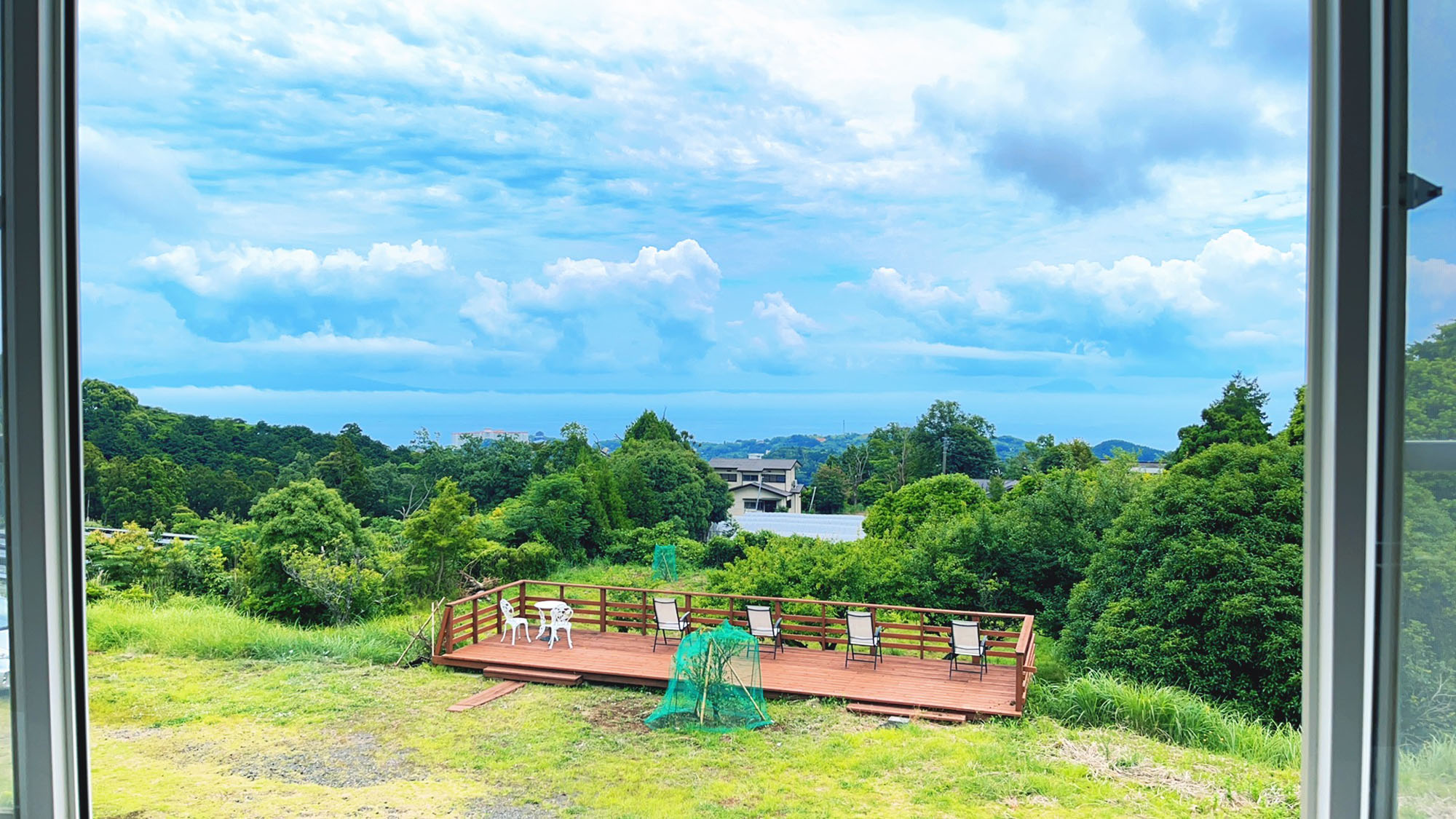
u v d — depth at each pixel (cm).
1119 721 1086
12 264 240
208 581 2100
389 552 2284
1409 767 213
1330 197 218
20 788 245
